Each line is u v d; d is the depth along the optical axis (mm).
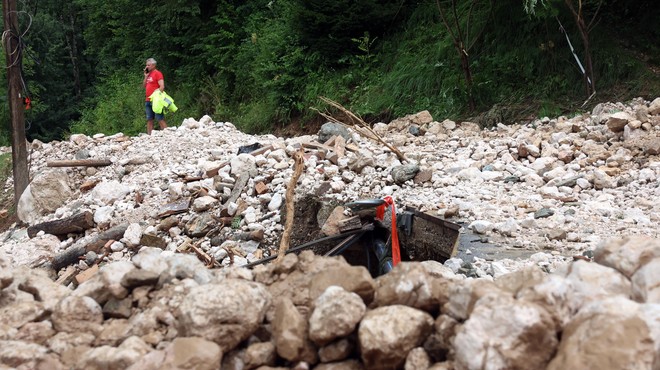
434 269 4598
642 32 13953
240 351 2980
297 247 8227
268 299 3105
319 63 17797
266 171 10500
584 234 6879
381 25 17172
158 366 2723
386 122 15266
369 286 3074
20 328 3305
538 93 13531
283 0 19094
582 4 13641
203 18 23516
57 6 39781
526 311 2496
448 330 2770
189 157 12266
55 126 36719
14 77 12625
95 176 12305
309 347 2916
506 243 6812
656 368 2285
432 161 10734
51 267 9656
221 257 8992
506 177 9617
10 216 12711
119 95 27250
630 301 2533
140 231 9836
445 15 16156
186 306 2945
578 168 9484
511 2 14531
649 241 3096
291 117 18234
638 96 12430
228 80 22281
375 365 2775
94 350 2938
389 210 8359
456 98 14422
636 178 8867
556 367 2367
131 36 27156
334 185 9727
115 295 3396
